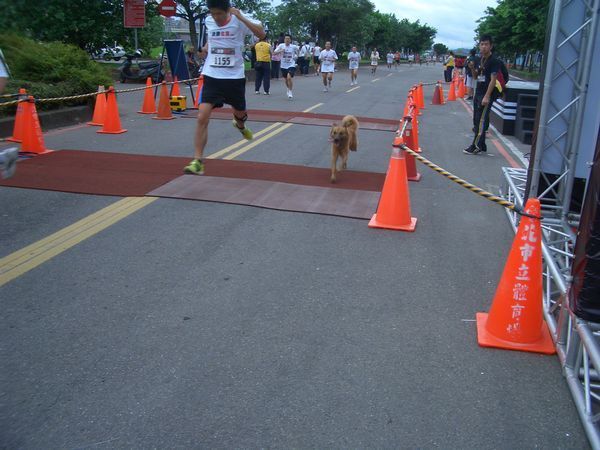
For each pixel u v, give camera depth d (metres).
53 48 12.66
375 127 12.68
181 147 9.62
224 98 6.45
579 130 5.15
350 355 3.53
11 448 2.66
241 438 2.78
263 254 5.08
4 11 16.31
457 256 5.24
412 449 2.74
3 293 4.19
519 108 12.16
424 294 4.42
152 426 2.84
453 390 3.22
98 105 11.58
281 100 17.53
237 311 4.04
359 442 2.77
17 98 9.82
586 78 5.03
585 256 3.03
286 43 18.00
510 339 3.68
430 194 7.40
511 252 3.71
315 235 5.62
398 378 3.31
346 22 50.28
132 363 3.37
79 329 3.73
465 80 22.75
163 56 17.94
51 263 4.75
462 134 12.84
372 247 5.38
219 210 6.26
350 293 4.39
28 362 3.35
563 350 3.53
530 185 5.52
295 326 3.86
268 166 8.39
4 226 5.55
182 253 5.04
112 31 20.66
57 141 9.74
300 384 3.22
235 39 6.34
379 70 49.59
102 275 4.55
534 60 40.69
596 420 2.87
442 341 3.74
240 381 3.23
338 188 7.30
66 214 5.97
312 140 10.72
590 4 4.97
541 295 3.69
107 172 7.67
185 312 4.00
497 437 2.84
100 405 2.99
